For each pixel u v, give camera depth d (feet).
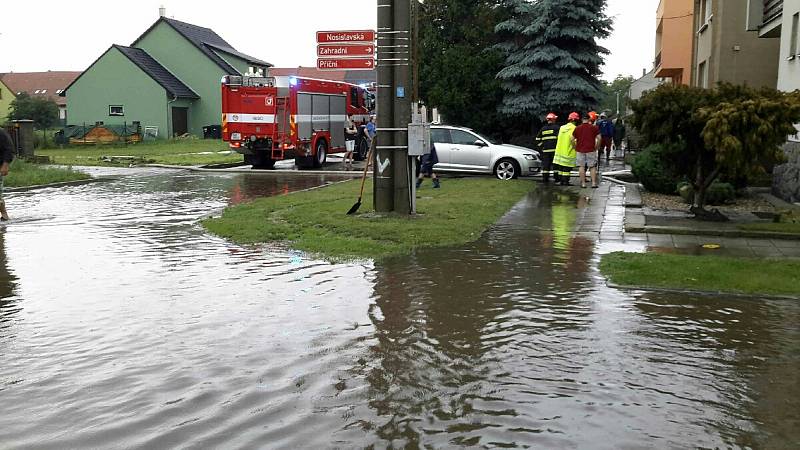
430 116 97.35
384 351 18.48
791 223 36.91
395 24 39.06
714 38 71.56
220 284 25.75
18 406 15.14
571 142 57.93
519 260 29.58
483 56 96.17
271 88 77.82
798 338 19.49
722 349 18.62
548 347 18.76
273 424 14.21
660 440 13.47
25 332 20.21
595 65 96.68
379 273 27.40
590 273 27.09
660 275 25.81
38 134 142.92
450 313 21.91
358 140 93.20
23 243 34.30
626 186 58.08
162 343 19.15
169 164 89.97
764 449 13.12
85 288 25.30
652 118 38.96
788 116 35.65
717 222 38.27
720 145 35.76
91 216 43.88
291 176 74.33
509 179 63.87
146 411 14.84
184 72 175.42
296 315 21.76
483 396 15.56
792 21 51.62
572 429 13.94
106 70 167.02
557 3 92.17
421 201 47.06
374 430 13.93
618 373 16.93
